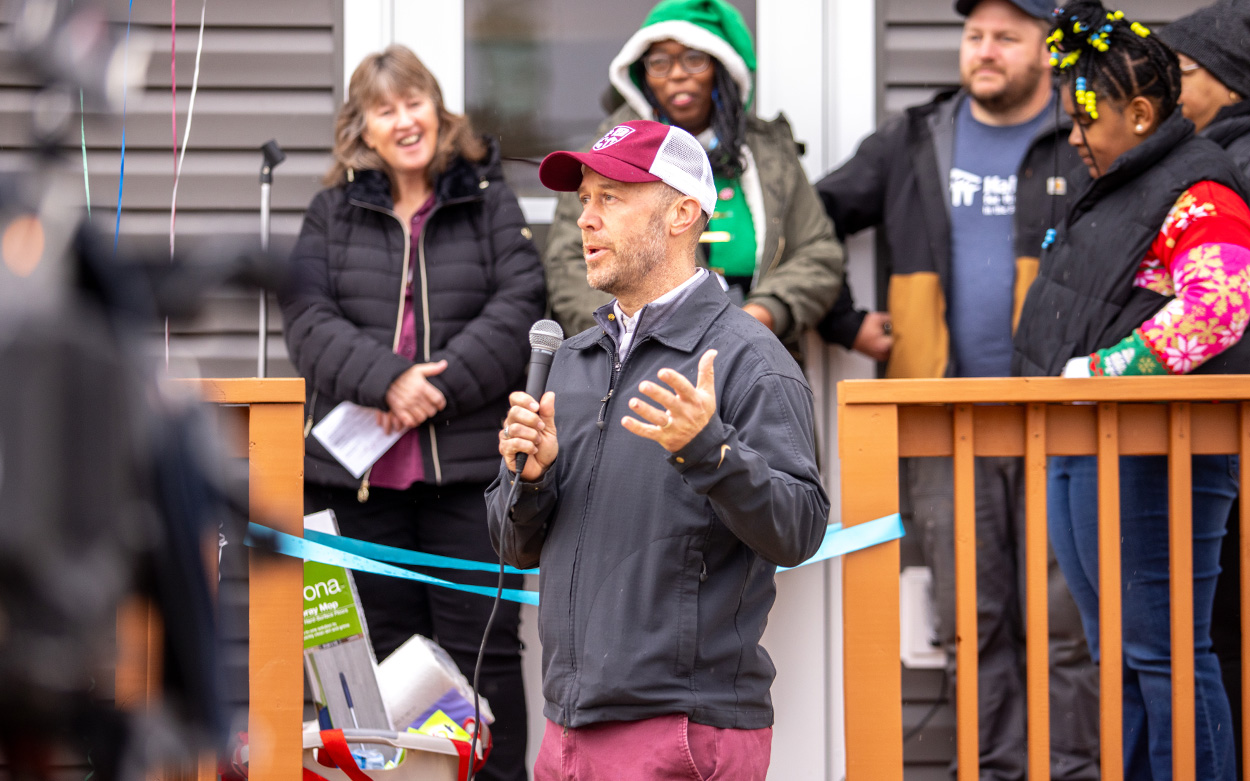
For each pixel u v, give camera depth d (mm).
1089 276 7902
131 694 3439
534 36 10859
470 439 9242
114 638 2492
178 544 2631
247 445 7469
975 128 10078
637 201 5949
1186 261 7410
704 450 5164
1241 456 7371
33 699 2357
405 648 8492
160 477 2615
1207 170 7535
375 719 8148
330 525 8531
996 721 9930
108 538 2396
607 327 6258
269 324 10383
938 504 9977
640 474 5883
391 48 9609
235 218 10539
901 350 9977
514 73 10875
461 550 9367
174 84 9898
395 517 9469
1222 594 8984
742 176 9734
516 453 5926
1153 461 7777
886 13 10719
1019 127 9961
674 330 6047
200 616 2697
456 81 10805
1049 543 9828
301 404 7242
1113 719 7344
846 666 7156
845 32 10727
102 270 2619
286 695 7164
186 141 10125
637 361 6102
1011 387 7164
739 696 5844
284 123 10547
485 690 9344
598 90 10914
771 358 5973
